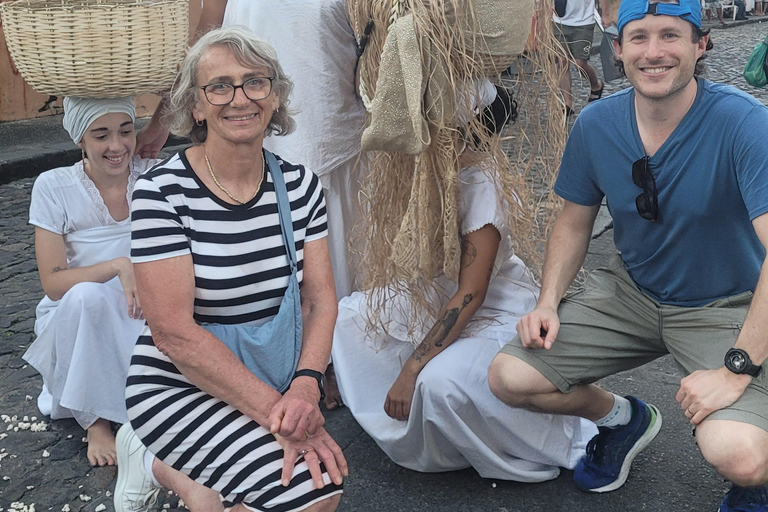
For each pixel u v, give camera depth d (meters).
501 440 2.70
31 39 2.65
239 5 3.19
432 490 2.75
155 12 2.70
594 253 4.73
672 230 2.43
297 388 2.14
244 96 2.06
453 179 2.59
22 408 3.31
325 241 2.32
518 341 2.60
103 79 2.71
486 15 2.48
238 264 2.13
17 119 7.91
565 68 2.81
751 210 2.24
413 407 2.66
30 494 2.77
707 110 2.30
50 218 2.92
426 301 2.87
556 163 2.86
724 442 2.15
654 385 3.39
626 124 2.44
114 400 2.91
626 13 2.29
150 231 2.06
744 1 18.56
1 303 4.32
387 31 2.53
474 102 2.60
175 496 2.73
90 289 2.84
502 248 2.80
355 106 3.27
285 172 2.24
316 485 2.06
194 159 2.14
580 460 2.79
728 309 2.46
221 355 2.08
